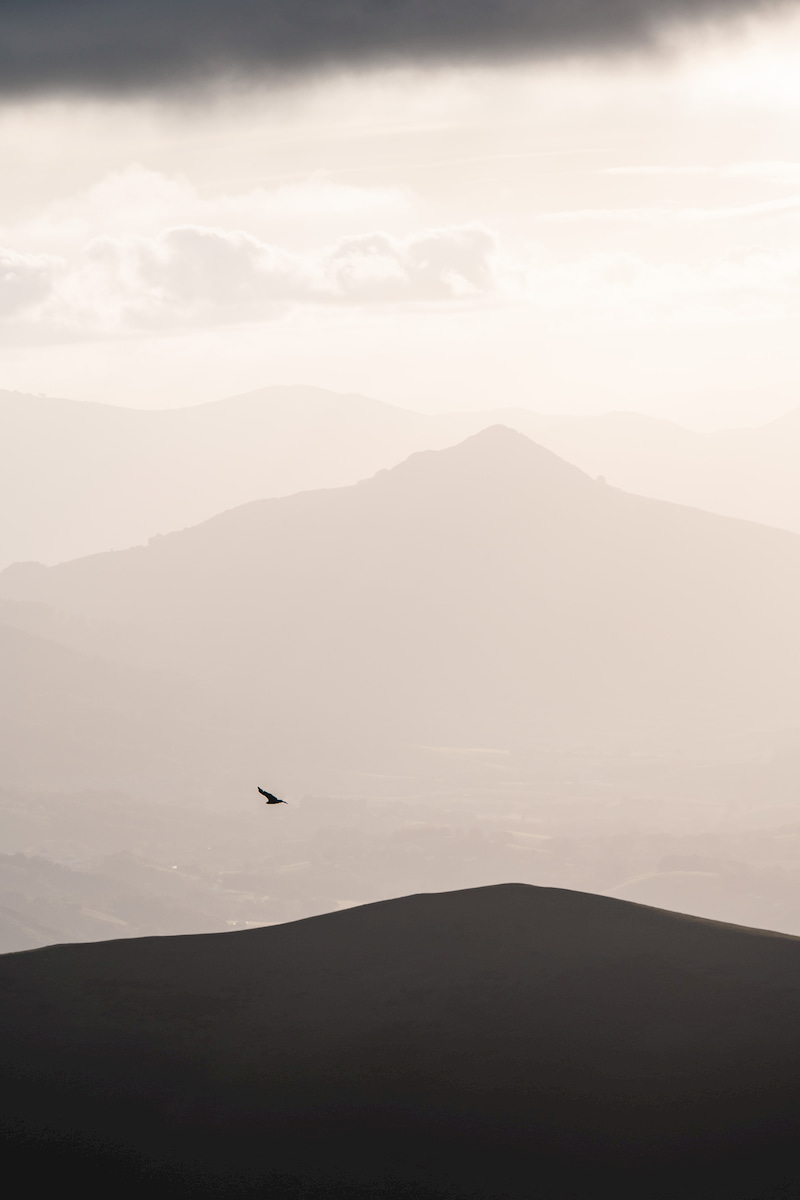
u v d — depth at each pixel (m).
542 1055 106.38
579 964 122.50
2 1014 119.44
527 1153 95.69
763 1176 90.38
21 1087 106.75
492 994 117.69
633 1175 92.31
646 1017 110.56
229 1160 97.62
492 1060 106.56
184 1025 117.44
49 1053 112.12
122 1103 104.94
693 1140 94.69
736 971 118.38
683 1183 91.00
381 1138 98.56
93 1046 113.44
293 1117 101.88
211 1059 111.00
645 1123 97.00
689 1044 105.69
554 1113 99.44
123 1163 97.88
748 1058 102.62
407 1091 103.56
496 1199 91.75
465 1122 99.50
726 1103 97.88
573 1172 93.44
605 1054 105.81
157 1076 108.62
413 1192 93.12
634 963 121.88
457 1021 113.50
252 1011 120.00
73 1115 103.31
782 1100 97.06
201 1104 104.44
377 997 119.81
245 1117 102.25
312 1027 115.56
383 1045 110.44
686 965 120.56
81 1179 96.19
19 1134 100.81
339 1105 102.88
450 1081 104.38
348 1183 94.62
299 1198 93.69
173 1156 98.56
